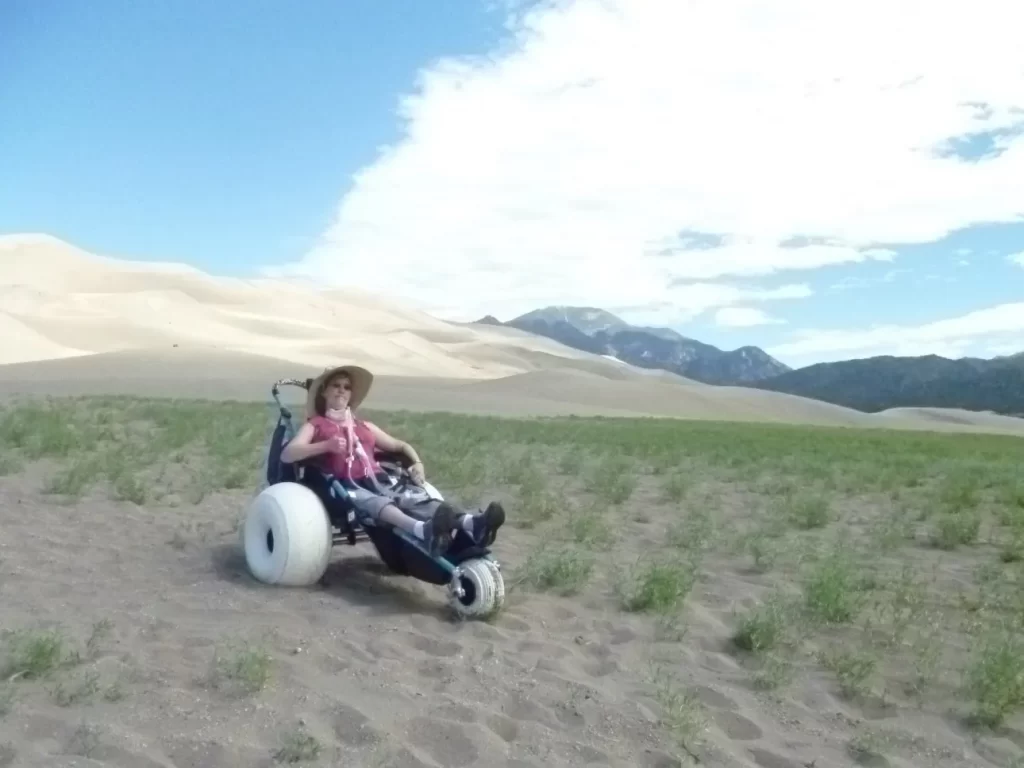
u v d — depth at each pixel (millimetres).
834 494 8016
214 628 3445
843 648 3551
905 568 4688
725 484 8539
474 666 3170
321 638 3395
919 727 2887
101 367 48125
